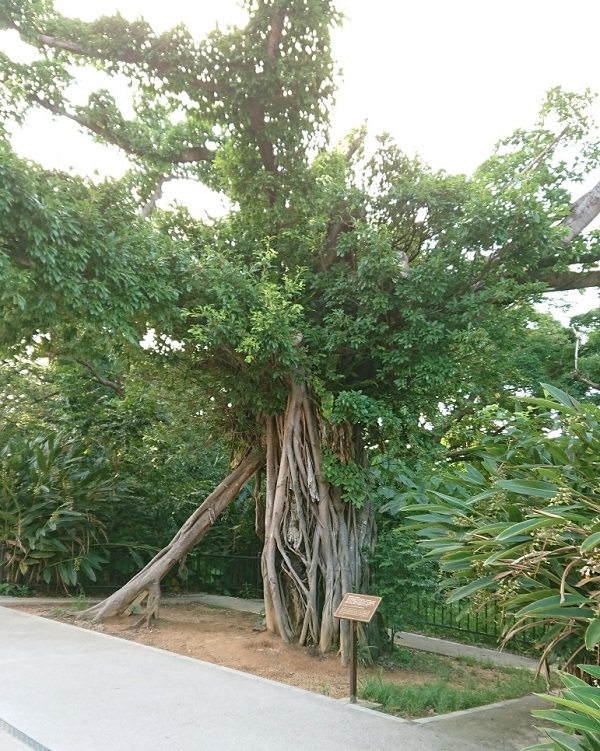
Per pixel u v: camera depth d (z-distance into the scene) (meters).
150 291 8.56
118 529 14.96
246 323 9.06
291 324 9.29
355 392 9.06
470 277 9.43
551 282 10.52
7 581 13.91
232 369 10.49
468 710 6.69
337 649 9.01
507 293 9.12
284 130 9.74
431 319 9.20
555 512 4.55
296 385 9.94
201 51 9.30
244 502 16.30
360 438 9.86
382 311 9.07
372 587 9.27
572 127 10.54
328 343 9.27
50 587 14.11
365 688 7.07
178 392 11.98
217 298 9.10
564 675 4.17
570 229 9.77
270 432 10.63
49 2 9.23
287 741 5.46
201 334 8.74
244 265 9.63
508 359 10.44
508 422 7.20
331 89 9.74
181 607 13.52
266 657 8.71
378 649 8.92
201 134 11.57
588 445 5.15
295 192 10.11
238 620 11.92
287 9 8.99
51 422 16.23
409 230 10.11
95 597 14.12
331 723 5.99
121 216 8.87
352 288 9.46
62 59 9.82
